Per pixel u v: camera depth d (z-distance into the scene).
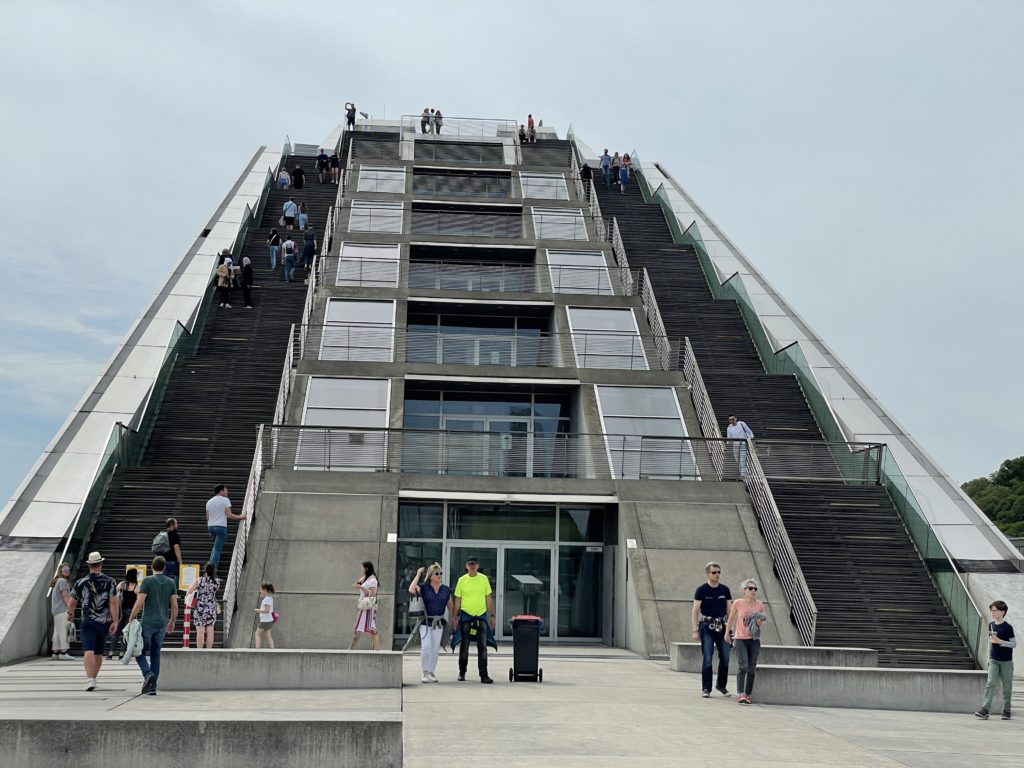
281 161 56.00
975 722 15.84
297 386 31.30
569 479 27.77
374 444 28.98
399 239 41.38
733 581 25.56
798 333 39.78
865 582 25.84
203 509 26.00
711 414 31.20
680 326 38.56
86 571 23.70
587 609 28.42
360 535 25.70
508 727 12.61
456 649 24.45
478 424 34.97
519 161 56.84
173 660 16.30
